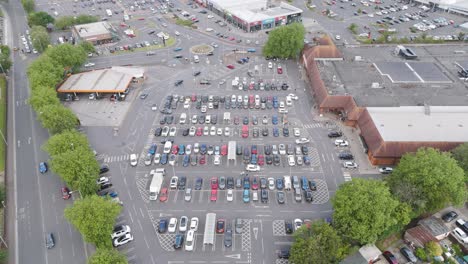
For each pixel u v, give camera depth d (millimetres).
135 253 91438
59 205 105000
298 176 115438
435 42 198500
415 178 96438
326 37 191500
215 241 94562
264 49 190125
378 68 164125
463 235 94188
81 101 155750
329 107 141000
